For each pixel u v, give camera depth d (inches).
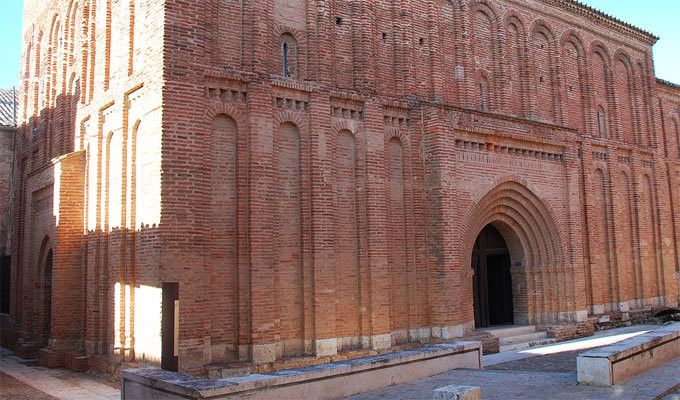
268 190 595.2
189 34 557.9
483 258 885.2
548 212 869.8
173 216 530.9
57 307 711.7
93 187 695.1
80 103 748.6
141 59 592.1
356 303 665.0
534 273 882.1
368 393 446.0
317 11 669.9
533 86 898.1
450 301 711.7
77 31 806.5
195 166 548.7
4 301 1022.4
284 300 609.3
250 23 610.5
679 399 392.8
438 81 771.4
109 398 532.4
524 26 903.1
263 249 584.1
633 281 1043.3
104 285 649.6
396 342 692.1
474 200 771.4
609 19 1039.0
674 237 1163.3
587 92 992.2
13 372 682.2
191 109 551.5
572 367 596.1
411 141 737.6
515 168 829.8
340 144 676.7
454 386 353.7
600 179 1006.4
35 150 948.6
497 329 829.8
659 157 1135.6
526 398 406.0
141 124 585.6
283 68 644.7
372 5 721.6
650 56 1143.6
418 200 730.8
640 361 476.1
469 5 832.3
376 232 679.7
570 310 873.5
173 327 414.0
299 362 593.9
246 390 360.8
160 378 372.5
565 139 898.7
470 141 773.3
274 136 613.9
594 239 949.2
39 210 857.5
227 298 566.9
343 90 675.4
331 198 646.5
